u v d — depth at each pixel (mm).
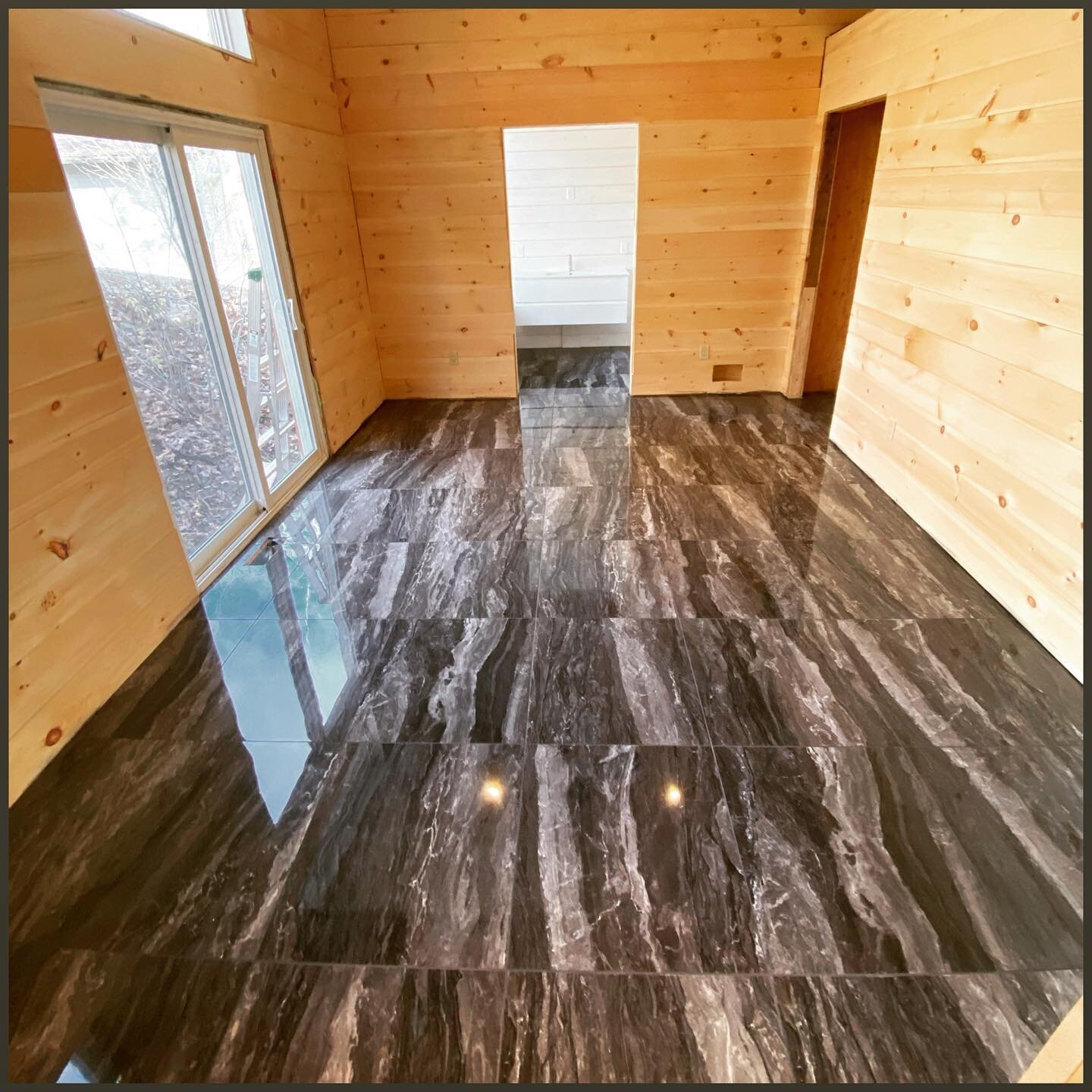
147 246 2479
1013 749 1908
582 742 1982
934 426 2920
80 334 2021
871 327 3482
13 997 1392
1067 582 2156
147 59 2373
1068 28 1992
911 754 1905
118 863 1663
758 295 4797
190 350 2758
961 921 1483
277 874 1634
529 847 1677
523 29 4031
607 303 6352
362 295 4770
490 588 2754
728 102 4191
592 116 4262
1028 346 2266
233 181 3094
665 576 2797
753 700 2113
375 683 2246
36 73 1861
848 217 4539
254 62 3186
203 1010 1368
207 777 1902
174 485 2691
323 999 1384
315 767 1925
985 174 2436
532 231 6293
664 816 1744
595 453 4102
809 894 1549
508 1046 1304
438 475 3877
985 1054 1265
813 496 3449
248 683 2264
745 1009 1346
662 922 1501
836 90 3871
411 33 4066
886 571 2773
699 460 3957
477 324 4996
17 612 1802
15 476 1785
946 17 2646
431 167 4461
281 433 3621
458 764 1924
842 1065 1259
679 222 4551
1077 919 1480
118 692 2227
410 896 1573
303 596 2744
